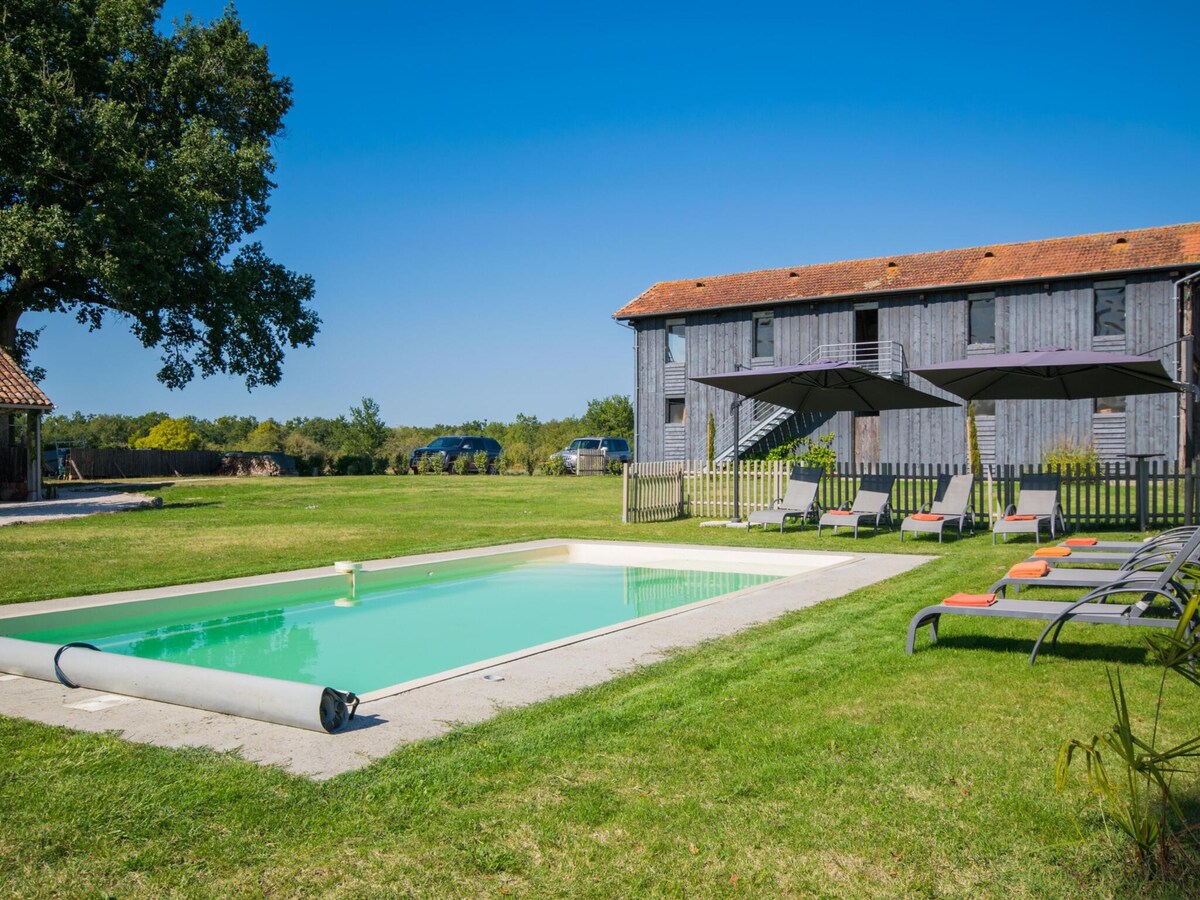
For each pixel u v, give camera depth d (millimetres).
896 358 28703
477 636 8508
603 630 7359
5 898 3062
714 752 4383
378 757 4336
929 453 28578
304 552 13312
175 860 3330
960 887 3104
